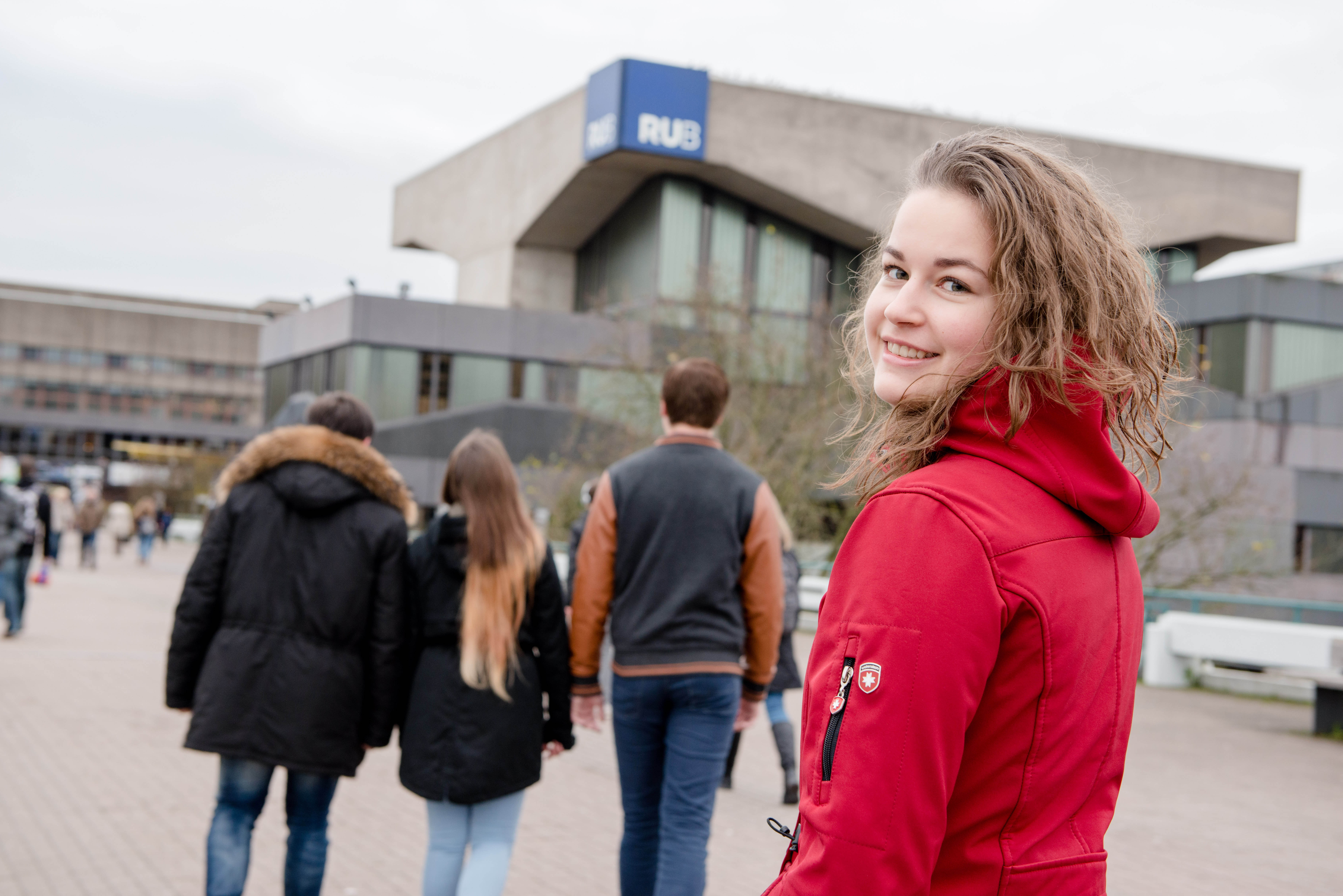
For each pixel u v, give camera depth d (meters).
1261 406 27.95
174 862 4.85
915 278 1.22
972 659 1.09
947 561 1.10
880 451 1.33
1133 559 1.29
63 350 87.00
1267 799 6.85
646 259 35.38
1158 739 8.91
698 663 3.44
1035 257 1.17
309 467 3.54
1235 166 39.25
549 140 37.38
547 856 5.13
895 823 1.08
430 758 3.42
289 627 3.49
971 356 1.19
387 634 3.53
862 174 34.88
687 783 3.42
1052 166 1.24
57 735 7.41
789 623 6.13
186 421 89.25
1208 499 19.72
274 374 43.41
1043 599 1.11
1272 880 5.12
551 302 40.31
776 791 6.63
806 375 20.39
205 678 3.48
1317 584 26.84
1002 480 1.17
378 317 36.06
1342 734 9.11
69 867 4.74
